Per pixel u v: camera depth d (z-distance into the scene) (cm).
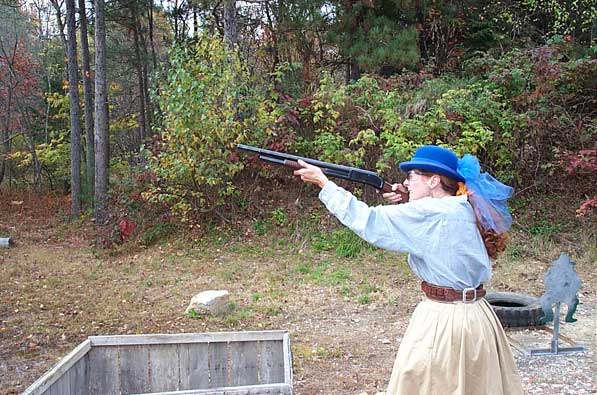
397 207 233
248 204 992
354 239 893
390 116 910
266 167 972
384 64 1118
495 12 1259
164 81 980
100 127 1120
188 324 597
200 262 860
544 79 955
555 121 956
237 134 927
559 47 1049
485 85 985
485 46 1268
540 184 988
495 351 234
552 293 485
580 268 804
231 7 1020
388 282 751
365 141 920
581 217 927
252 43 1345
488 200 238
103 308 654
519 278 767
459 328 229
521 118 936
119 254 934
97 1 1109
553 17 1245
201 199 964
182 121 888
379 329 580
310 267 823
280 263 843
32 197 1413
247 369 411
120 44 1730
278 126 960
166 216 999
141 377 405
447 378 228
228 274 790
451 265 231
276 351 410
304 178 254
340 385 436
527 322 559
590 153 895
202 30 986
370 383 440
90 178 1303
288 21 1143
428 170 243
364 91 972
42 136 1581
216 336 409
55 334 570
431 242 230
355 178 267
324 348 521
